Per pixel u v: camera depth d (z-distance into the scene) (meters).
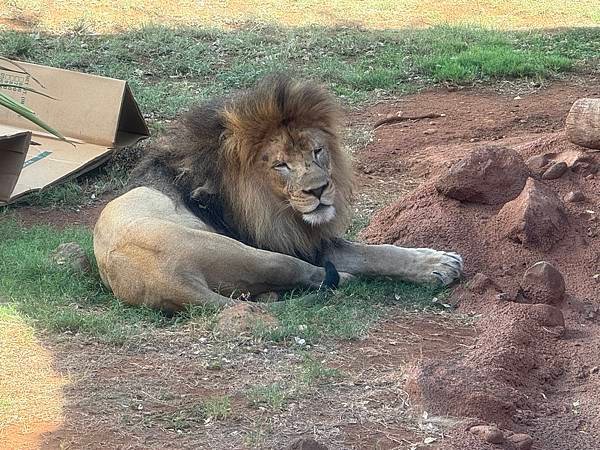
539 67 11.94
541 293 6.21
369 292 6.31
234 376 5.07
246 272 5.95
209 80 11.98
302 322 5.69
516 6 17.03
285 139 6.14
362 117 10.62
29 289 6.16
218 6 16.08
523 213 6.79
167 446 4.36
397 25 15.65
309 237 6.45
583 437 4.70
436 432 4.55
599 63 12.61
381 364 5.29
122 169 9.06
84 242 7.13
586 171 7.41
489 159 7.19
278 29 14.41
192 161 6.42
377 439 4.48
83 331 5.55
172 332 5.59
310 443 4.21
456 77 11.69
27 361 5.12
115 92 9.09
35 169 8.67
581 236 6.89
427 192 7.37
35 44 13.07
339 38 13.52
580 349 5.52
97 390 4.84
